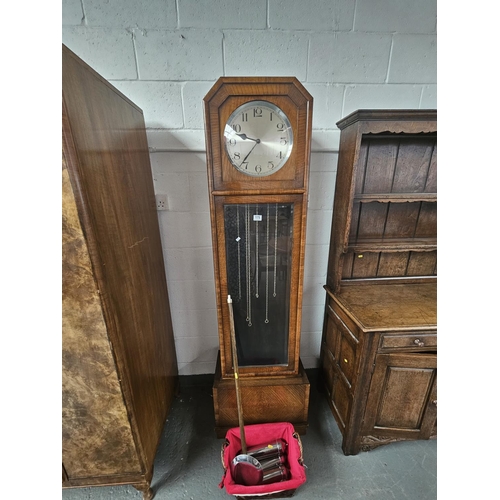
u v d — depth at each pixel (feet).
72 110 1.99
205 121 2.69
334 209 4.02
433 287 4.26
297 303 3.42
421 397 3.36
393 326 3.10
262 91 2.64
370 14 3.49
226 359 3.66
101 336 2.42
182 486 3.43
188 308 4.66
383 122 3.16
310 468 3.60
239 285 3.53
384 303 3.70
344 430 3.74
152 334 3.55
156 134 3.76
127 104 3.06
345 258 4.26
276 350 3.80
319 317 4.87
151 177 3.80
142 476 3.10
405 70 3.75
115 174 2.69
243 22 3.42
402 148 3.79
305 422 3.92
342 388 3.85
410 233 4.22
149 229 3.62
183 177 3.98
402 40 3.62
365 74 3.73
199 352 4.95
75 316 2.33
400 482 3.43
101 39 3.36
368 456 3.75
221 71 3.59
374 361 3.23
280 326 3.72
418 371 3.25
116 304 2.54
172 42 3.43
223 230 3.09
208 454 3.85
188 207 4.12
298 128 2.76
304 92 2.65
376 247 3.82
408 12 3.51
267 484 3.02
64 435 2.78
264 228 3.27
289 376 3.77
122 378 2.62
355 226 4.14
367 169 3.88
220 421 3.88
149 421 3.28
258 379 3.72
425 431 3.53
